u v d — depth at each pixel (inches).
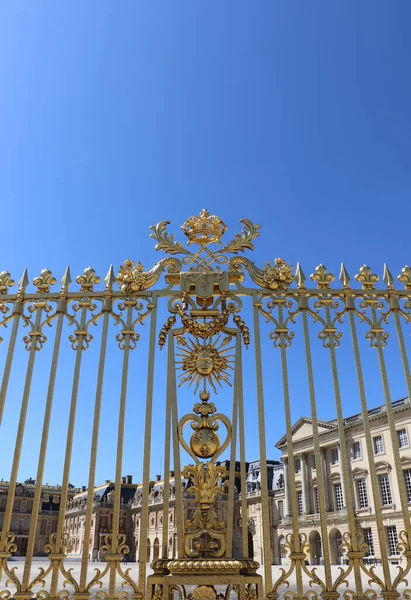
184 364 214.7
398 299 228.4
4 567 184.4
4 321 221.9
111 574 181.0
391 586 183.9
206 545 191.2
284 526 1318.9
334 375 215.9
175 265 231.9
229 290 226.1
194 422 205.6
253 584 181.2
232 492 195.3
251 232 238.7
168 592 177.8
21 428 203.6
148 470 196.1
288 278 229.1
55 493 1643.7
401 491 197.5
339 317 223.9
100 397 208.1
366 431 205.2
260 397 209.3
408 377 215.6
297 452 1298.0
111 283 227.5
